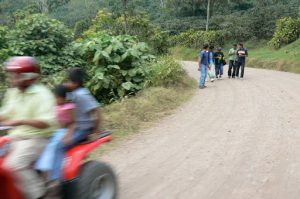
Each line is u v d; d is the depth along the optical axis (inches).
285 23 1471.5
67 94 200.2
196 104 522.0
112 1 1161.4
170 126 406.9
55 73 530.0
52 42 561.0
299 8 1664.6
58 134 190.5
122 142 350.0
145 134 377.1
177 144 343.0
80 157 191.9
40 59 542.9
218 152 317.7
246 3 2257.6
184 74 744.3
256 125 398.9
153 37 988.6
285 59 1116.5
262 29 1675.7
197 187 249.0
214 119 433.1
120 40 603.5
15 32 560.7
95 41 583.8
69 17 2206.0
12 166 172.1
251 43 1653.5
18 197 169.3
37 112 181.6
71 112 195.5
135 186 252.1
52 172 180.2
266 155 306.0
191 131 385.4
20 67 178.7
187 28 2025.1
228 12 2196.1
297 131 371.9
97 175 200.2
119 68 560.7
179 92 602.2
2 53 498.3
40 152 182.9
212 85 711.7
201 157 306.7
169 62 674.2
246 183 253.1
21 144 179.0
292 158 297.6
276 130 377.4
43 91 185.3
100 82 547.5
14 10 2044.8
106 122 398.9
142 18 1006.4
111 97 556.4
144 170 280.5
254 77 858.1
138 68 583.5
